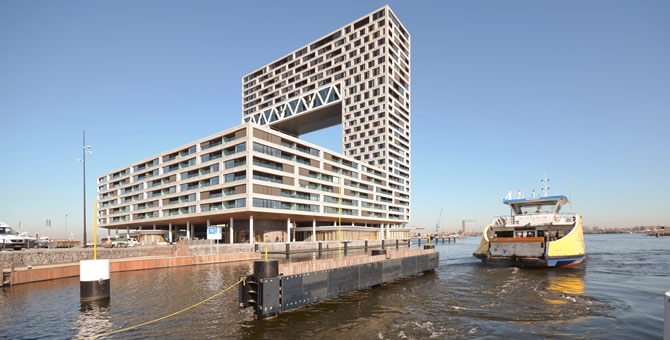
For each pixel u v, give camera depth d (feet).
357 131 348.38
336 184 249.75
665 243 309.22
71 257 103.14
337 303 58.95
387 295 66.33
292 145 218.38
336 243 229.45
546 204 115.65
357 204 272.92
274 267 49.06
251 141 186.80
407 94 384.27
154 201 249.55
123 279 85.20
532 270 101.24
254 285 48.85
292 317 49.73
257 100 432.66
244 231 226.17
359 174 280.51
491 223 120.88
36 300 60.95
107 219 316.40
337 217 247.70
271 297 48.06
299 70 398.62
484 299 62.59
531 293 67.72
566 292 68.39
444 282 82.23
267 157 194.29
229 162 196.13
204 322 47.19
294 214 210.59
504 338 40.96
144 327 45.34
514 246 101.81
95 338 41.57
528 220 113.70
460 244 386.52
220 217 214.28
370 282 73.15
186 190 223.10
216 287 73.15
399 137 358.23
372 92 343.05
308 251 204.33
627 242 339.77
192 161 222.28
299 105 382.22
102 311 53.31
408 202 369.71
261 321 47.39
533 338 40.78
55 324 46.96
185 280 83.15
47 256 97.19
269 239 229.86
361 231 278.67
